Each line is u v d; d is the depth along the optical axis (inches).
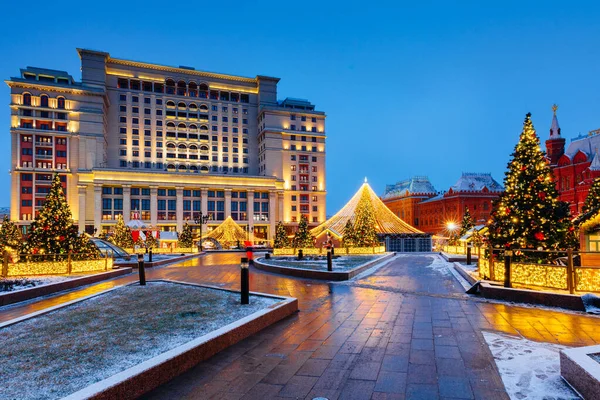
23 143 3174.2
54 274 703.7
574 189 2356.1
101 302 405.7
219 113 4074.8
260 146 4148.6
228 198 3737.7
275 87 4244.6
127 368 200.2
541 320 319.9
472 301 414.9
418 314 357.4
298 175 4111.7
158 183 3481.8
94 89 3408.0
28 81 3196.4
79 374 192.9
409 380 196.4
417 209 4220.0
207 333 265.3
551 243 529.0
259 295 415.5
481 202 3415.4
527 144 581.6
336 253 1325.0
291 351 250.2
